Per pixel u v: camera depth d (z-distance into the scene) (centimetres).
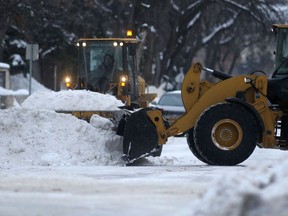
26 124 3719
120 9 11044
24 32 9319
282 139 3619
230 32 13525
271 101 3672
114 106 4503
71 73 10888
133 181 2634
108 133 3709
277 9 11656
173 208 1877
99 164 3575
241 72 18900
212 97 3578
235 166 3481
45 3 9256
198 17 12619
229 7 11850
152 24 11231
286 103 3631
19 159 3547
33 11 9100
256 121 3531
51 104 4538
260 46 14662
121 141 3672
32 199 2045
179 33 12500
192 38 12988
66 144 3650
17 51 10375
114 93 5928
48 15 9794
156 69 12419
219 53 15025
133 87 6041
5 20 8750
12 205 1934
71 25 10625
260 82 3575
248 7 11706
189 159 4047
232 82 3584
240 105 3528
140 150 3528
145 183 2552
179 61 13562
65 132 3709
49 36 10656
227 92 3581
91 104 4500
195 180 2719
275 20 11575
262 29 11944
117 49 6072
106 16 11119
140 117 3534
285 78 3641
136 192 2241
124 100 5806
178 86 12688
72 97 4553
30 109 3800
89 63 6119
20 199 2045
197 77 3628
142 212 1808
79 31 10744
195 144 3522
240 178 1706
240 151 3512
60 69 11475
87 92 4606
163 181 2655
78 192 2217
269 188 1664
